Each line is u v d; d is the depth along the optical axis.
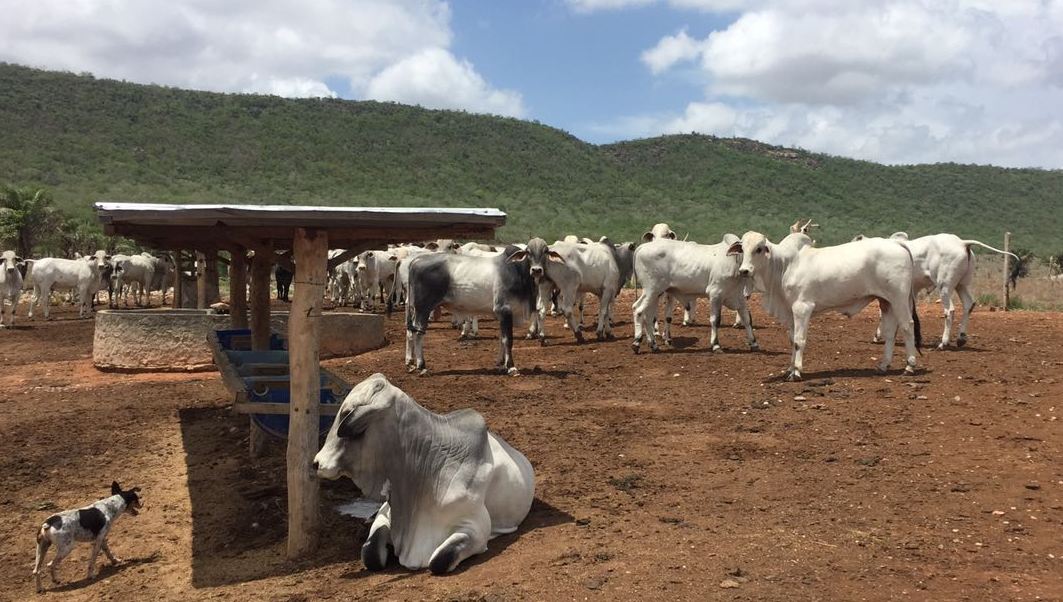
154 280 33.91
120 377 14.79
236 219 6.12
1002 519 5.74
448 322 21.31
